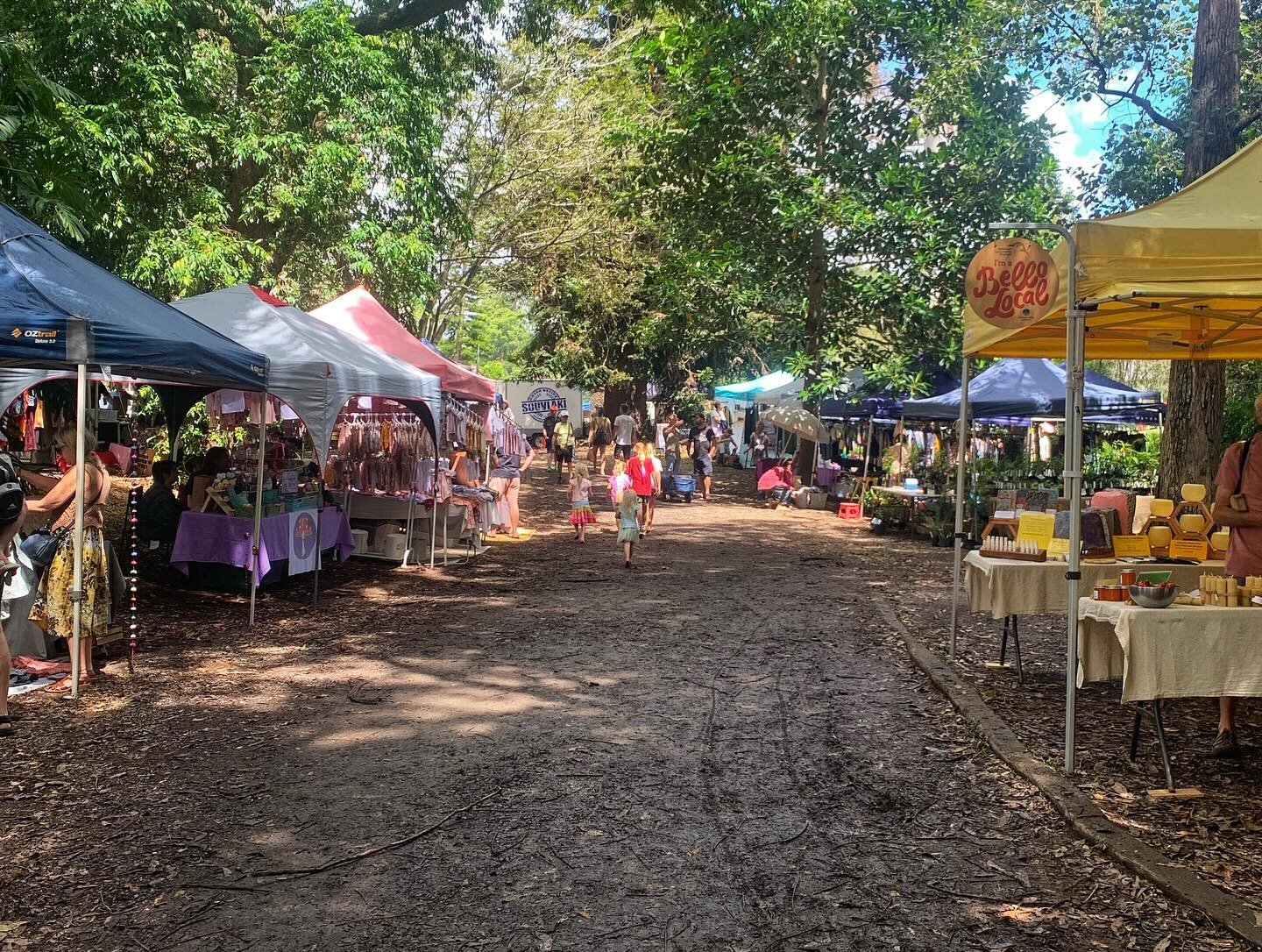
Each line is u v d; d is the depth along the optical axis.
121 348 6.90
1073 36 15.64
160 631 8.77
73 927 3.64
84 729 6.03
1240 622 5.11
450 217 19.31
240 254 16.06
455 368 13.62
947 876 4.11
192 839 4.43
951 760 5.60
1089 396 16.92
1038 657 8.15
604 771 5.37
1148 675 5.02
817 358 20.94
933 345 20.30
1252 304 6.20
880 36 20.61
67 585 6.79
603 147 24.59
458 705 6.66
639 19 23.39
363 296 13.77
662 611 10.17
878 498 18.36
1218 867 4.09
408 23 17.84
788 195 20.50
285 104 15.74
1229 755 5.52
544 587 11.55
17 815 4.69
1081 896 3.91
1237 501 5.59
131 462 14.95
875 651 8.41
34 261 7.02
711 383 35.91
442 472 13.25
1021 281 5.92
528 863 4.21
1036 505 8.16
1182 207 5.45
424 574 12.34
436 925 3.68
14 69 10.92
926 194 20.50
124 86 13.95
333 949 3.50
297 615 9.67
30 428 15.11
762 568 13.40
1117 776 5.21
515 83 24.88
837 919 3.74
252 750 5.68
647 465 16.94
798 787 5.16
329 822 4.63
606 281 27.11
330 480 13.45
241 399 12.13
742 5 19.55
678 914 3.78
